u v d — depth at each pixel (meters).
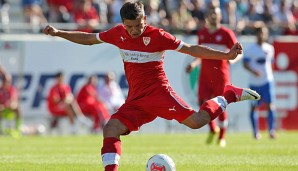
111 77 75.62
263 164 35.88
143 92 28.61
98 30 78.25
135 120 28.33
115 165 26.58
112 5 84.31
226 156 41.44
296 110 79.00
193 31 79.69
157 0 85.50
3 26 75.88
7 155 43.28
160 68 28.75
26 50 74.19
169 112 28.53
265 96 64.44
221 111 29.41
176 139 62.81
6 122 71.94
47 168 34.38
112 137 27.27
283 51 79.12
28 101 73.88
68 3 82.94
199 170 33.19
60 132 74.12
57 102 73.69
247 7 88.88
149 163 27.45
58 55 74.88
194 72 75.88
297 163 36.34
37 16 81.38
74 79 75.00
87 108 74.31
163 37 28.11
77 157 41.12
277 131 77.75
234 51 27.59
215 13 53.31
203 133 75.38
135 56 28.42
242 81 77.69
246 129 77.69
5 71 73.44
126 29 28.00
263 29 64.75
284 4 89.19
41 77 74.44
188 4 86.44
